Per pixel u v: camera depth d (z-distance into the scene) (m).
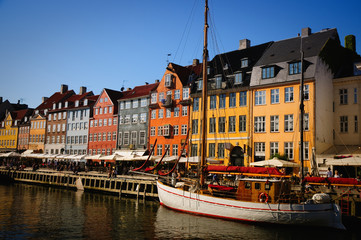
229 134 40.66
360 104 34.88
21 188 43.44
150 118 52.22
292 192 23.23
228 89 41.06
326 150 34.62
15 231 19.84
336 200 22.41
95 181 39.06
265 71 38.38
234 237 18.94
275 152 36.56
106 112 61.56
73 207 28.20
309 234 19.52
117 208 27.67
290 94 36.12
